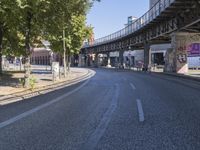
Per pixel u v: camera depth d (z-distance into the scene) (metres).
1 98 20.34
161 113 13.15
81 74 53.69
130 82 32.81
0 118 12.41
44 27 28.91
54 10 27.47
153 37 61.03
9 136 9.36
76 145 8.36
